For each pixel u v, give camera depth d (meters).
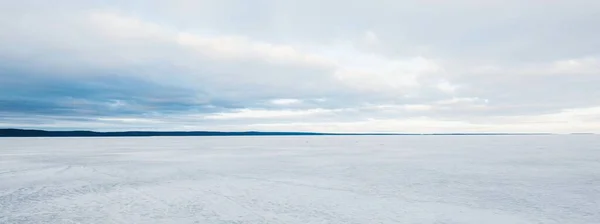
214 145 68.94
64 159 32.59
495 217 11.69
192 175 21.36
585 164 26.77
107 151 45.94
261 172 22.77
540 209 12.66
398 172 22.66
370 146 61.94
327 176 20.84
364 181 18.89
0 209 12.73
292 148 55.28
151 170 23.91
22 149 50.47
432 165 26.83
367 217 11.76
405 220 11.40
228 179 19.67
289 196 15.00
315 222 11.23
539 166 25.59
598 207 12.88
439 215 11.97
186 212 12.37
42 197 14.73
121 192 15.84
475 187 17.03
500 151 43.72
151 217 11.71
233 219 11.53
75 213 12.20
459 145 63.84
